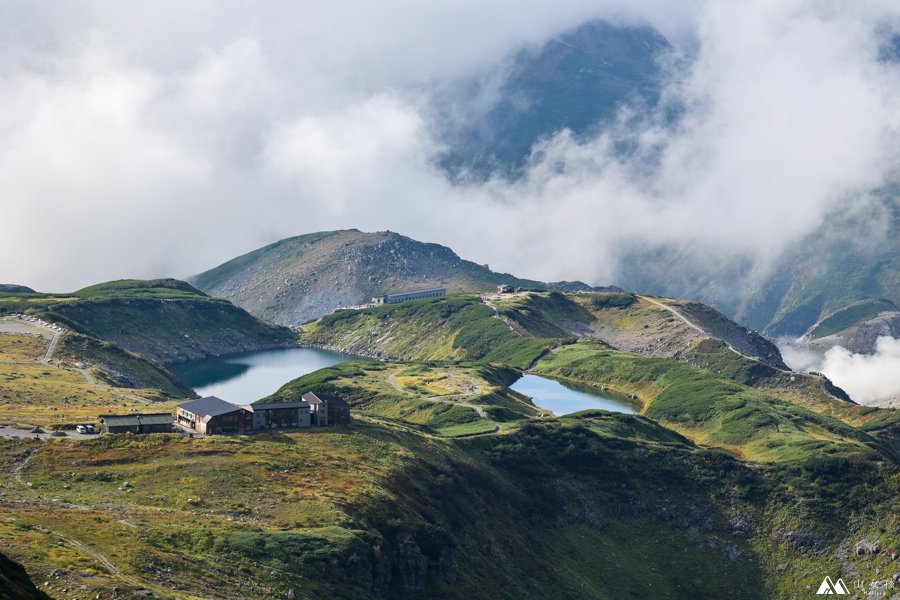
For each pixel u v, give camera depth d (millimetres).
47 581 171000
